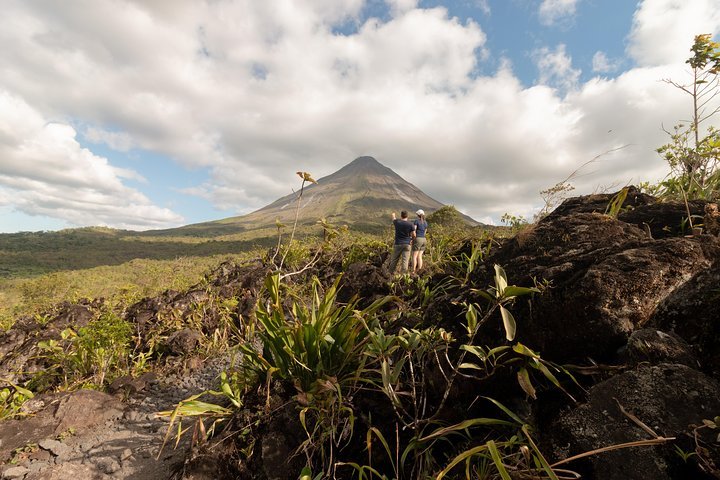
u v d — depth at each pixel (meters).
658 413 1.36
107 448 3.21
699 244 2.02
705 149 3.40
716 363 1.54
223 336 6.11
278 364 2.83
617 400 1.46
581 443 1.40
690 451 1.20
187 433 3.30
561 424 1.51
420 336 2.20
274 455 2.39
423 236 6.52
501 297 1.89
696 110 3.55
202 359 5.67
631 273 1.86
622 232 2.68
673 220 2.84
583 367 1.74
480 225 6.34
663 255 1.93
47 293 24.17
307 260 8.71
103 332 5.29
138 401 4.45
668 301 1.82
